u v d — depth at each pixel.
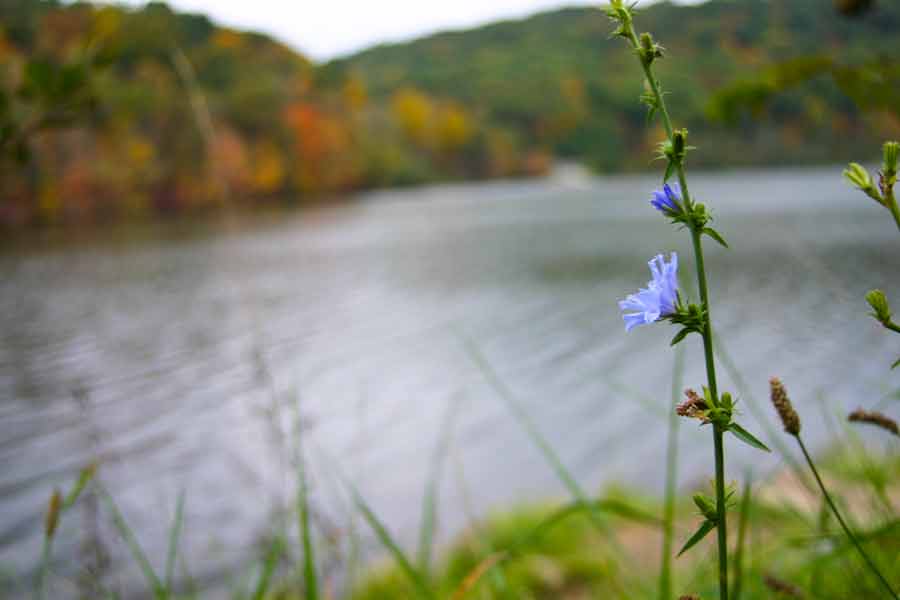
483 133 108.88
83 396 3.18
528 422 2.72
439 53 144.75
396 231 50.22
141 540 8.22
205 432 12.88
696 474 9.12
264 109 74.25
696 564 2.63
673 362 17.36
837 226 40.94
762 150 81.12
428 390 16.05
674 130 1.10
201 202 59.03
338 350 19.70
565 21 148.25
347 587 2.98
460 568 6.04
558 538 6.25
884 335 18.27
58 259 38.59
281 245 43.25
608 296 26.12
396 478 11.13
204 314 24.67
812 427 9.76
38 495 10.67
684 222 1.08
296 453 3.48
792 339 18.91
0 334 22.38
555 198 78.44
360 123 94.88
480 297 26.92
